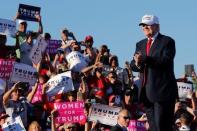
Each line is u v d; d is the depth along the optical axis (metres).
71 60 21.83
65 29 23.31
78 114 17.14
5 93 16.70
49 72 20.44
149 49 9.91
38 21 21.95
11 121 15.48
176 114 17.47
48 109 17.44
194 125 16.25
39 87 18.44
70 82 18.77
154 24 9.88
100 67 20.34
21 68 18.83
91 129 17.14
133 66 10.12
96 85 19.98
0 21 20.69
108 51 23.31
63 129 16.47
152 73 9.84
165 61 9.69
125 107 19.56
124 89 20.84
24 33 21.47
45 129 16.88
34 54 20.61
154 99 9.82
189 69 22.66
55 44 23.22
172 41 9.85
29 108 16.97
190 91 21.58
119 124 13.00
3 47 20.59
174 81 9.93
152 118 10.02
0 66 18.50
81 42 23.69
